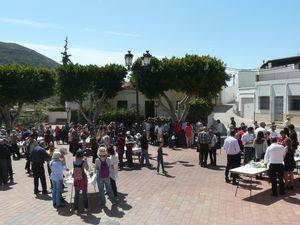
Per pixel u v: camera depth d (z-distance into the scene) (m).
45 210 11.73
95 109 38.25
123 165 19.22
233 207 11.69
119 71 37.16
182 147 26.50
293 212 11.11
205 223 10.23
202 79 30.70
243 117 47.31
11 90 39.59
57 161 12.17
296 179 15.34
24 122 46.09
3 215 11.23
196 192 13.58
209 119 35.62
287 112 36.66
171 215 10.96
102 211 11.51
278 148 12.88
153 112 42.81
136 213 11.21
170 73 31.16
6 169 15.59
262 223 10.17
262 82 40.12
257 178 15.61
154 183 15.12
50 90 41.50
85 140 22.77
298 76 35.91
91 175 13.71
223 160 20.75
